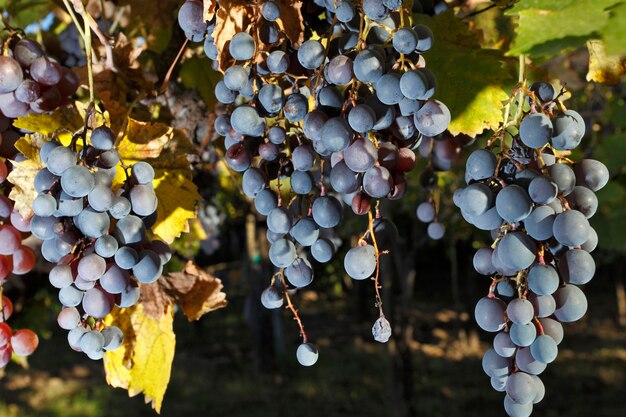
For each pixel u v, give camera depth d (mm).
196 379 4746
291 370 4910
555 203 383
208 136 599
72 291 417
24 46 440
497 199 376
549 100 409
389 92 377
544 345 376
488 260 404
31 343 466
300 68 428
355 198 401
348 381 4672
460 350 5496
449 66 499
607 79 479
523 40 328
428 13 532
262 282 4844
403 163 408
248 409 4168
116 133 486
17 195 435
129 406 4117
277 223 416
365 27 393
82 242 416
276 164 439
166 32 595
